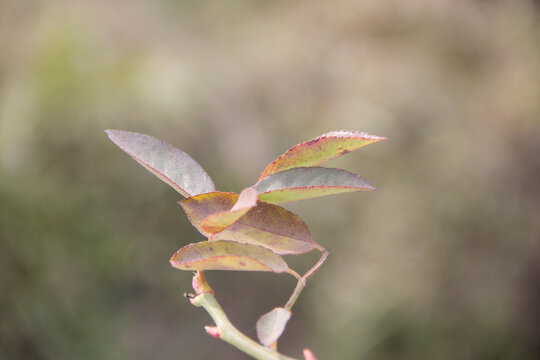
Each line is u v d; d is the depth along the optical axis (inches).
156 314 71.3
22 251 70.0
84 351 68.4
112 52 80.6
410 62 88.7
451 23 94.8
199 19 88.5
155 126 74.8
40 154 73.9
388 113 82.8
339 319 73.9
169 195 73.5
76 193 72.3
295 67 85.7
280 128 80.6
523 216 82.0
